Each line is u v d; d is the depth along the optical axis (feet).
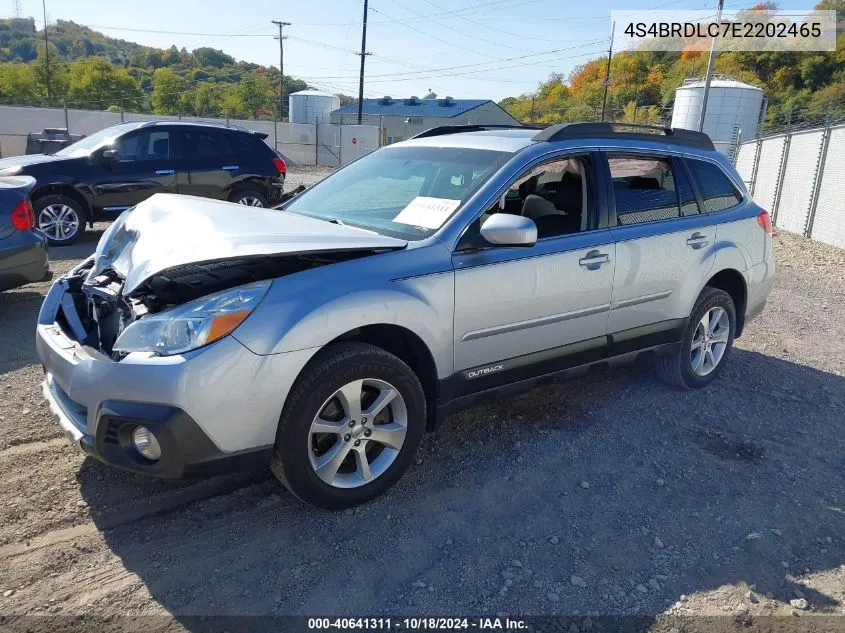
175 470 9.03
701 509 11.14
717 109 108.88
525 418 14.34
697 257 15.12
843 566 9.84
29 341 17.80
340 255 10.41
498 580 9.20
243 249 9.23
